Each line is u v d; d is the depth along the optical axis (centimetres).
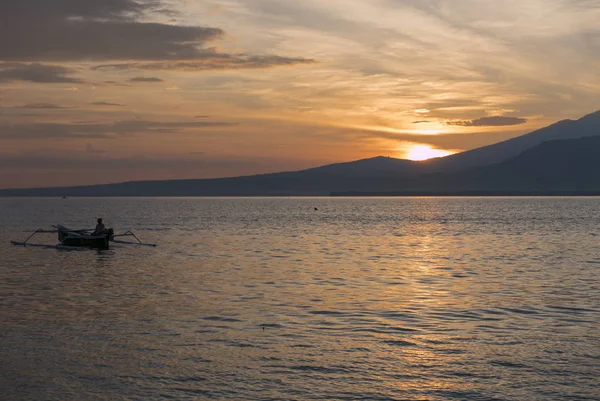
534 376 1797
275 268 4294
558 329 2344
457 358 1970
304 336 2238
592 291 3225
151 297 3033
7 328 2334
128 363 1906
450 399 1631
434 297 3041
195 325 2398
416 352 2038
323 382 1753
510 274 3953
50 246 6206
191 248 6053
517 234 8219
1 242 6944
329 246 6294
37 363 1903
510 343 2147
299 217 14575
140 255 5312
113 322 2444
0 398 1622
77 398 1627
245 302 2894
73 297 3030
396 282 3578
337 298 3006
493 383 1744
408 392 1678
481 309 2728
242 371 1839
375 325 2411
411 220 12775
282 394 1661
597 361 1933
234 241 7031
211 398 1630
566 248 6000
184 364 1902
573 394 1658
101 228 6206
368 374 1820
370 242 6862
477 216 14862
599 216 14425
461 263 4631
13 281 3622
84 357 1964
